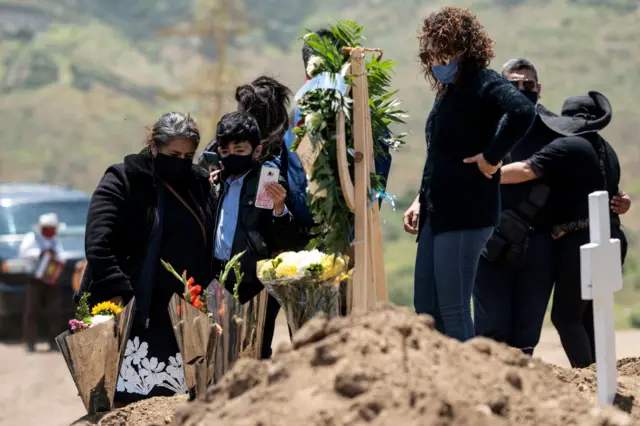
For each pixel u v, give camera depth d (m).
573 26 128.25
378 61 7.71
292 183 8.38
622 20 129.38
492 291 9.12
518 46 124.25
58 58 133.75
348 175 7.10
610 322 6.35
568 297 9.16
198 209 8.18
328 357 4.98
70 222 21.70
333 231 7.27
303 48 8.35
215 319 7.24
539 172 9.00
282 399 4.86
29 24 153.50
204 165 8.74
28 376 17.09
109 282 7.82
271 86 8.88
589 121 9.27
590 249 6.21
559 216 9.16
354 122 7.26
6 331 20.72
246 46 147.12
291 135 8.50
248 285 8.14
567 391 5.29
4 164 100.50
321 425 4.62
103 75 131.88
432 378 4.88
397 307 5.54
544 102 106.94
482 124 7.13
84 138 109.00
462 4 143.12
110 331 7.59
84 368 7.59
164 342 7.93
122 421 7.10
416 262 7.67
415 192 79.56
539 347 18.50
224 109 80.44
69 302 19.84
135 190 8.07
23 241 20.66
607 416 4.99
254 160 8.27
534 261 9.16
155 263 8.01
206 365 7.20
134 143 109.12
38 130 109.69
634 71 114.06
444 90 7.49
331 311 7.16
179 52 149.75
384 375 4.80
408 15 148.12
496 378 5.09
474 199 7.15
